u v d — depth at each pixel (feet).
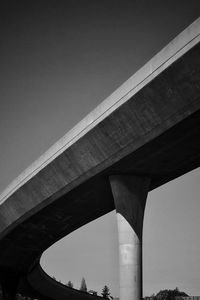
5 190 168.66
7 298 249.14
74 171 127.65
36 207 157.28
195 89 87.56
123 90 100.68
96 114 109.91
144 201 122.93
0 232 195.42
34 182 145.79
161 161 114.83
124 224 118.01
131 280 112.78
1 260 231.71
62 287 291.79
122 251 115.85
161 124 98.02
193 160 115.34
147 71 93.61
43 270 263.08
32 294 307.78
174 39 87.35
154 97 94.32
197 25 82.64
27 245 205.16
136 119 101.14
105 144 112.57
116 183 121.80
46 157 134.41
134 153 110.01
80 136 116.57
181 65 85.97
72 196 142.00
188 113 92.12
